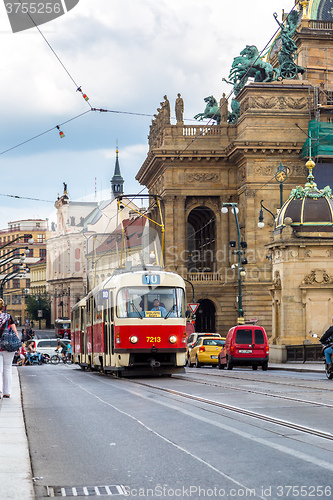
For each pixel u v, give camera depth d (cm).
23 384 3362
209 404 2148
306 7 11488
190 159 10762
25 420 1867
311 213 6575
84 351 5078
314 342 6353
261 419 1773
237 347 5134
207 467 1207
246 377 3769
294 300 6425
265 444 1401
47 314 13662
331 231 6506
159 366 3734
